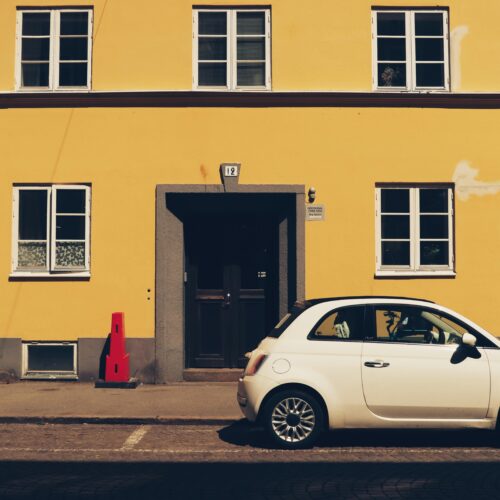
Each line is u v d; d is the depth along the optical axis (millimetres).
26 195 14398
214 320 14953
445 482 7758
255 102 14328
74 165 14320
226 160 14312
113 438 9992
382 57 14594
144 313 14203
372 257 14258
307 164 14328
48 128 14336
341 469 8320
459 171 14383
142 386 13812
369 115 14367
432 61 14578
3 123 14344
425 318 9523
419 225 14367
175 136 14328
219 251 14992
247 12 14531
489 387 9242
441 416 9258
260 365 9391
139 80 14422
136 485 7609
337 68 14438
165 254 14273
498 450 9359
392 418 9273
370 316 9523
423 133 14383
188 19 14469
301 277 14219
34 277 14219
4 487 7520
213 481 7773
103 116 14344
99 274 14234
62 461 8656
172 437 10070
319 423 9344
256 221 15031
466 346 9328
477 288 14289
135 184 14297
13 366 14188
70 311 14211
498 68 14523
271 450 9297
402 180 14336
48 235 14281
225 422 10914
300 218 14258
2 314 14227
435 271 14312
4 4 14508
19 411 11336
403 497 7199
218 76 14516
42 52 14555
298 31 14461
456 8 14531
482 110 14430
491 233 14359
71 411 11344
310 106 14367
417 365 9273
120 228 14250
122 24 14469
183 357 14461
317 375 9273
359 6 14484
